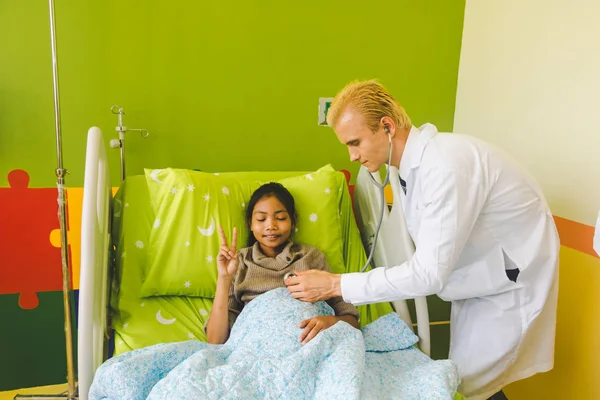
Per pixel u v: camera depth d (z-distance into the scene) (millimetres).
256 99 1812
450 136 1165
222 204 1486
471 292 1263
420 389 1006
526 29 1652
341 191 1656
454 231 1073
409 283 1095
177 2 1660
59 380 1853
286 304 1193
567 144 1495
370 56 1894
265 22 1757
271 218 1396
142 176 1559
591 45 1397
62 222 1386
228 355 1062
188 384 884
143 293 1371
